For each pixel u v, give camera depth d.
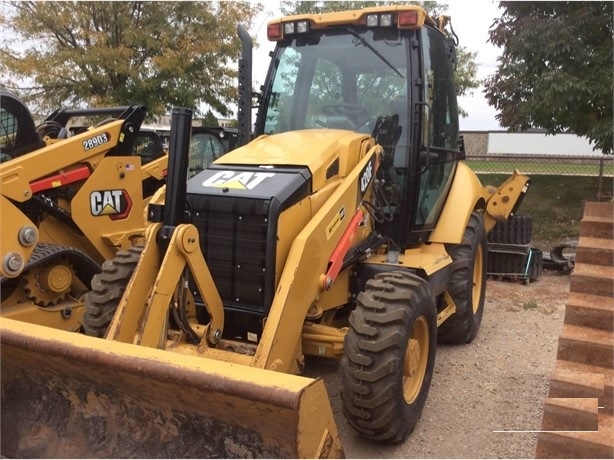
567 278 7.91
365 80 4.30
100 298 3.29
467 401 4.04
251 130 4.42
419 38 4.19
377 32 4.30
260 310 3.19
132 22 11.20
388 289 3.27
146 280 2.92
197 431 2.44
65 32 11.11
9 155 4.64
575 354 2.99
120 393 2.55
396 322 3.14
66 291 4.77
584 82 8.98
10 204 4.27
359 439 3.53
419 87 4.15
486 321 5.89
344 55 4.38
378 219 4.08
